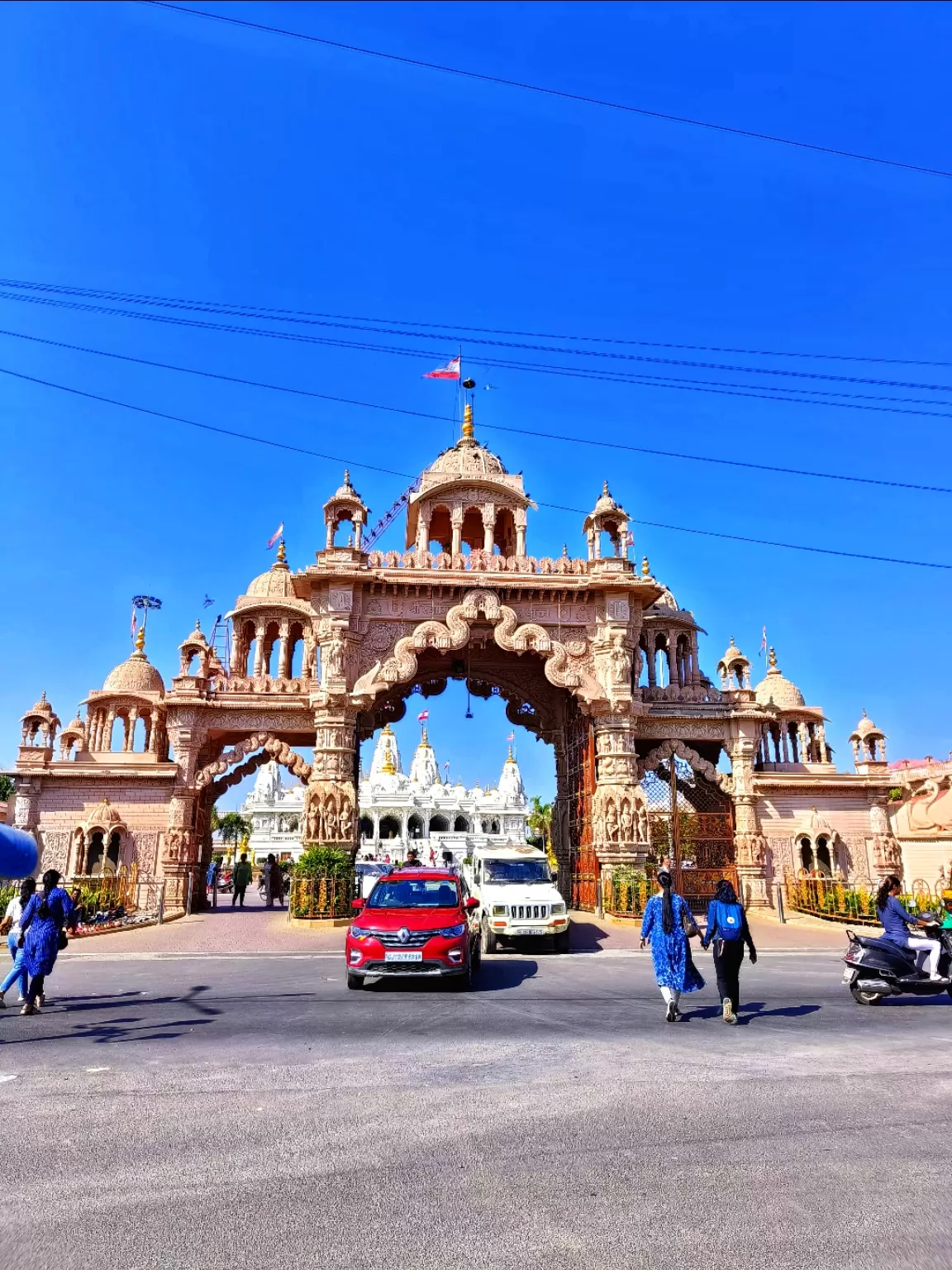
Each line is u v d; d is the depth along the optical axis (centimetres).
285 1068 783
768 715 3222
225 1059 821
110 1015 1070
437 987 1305
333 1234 444
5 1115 643
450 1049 863
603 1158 552
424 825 8288
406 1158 550
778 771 3603
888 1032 962
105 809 2969
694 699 3219
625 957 1752
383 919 1283
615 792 2683
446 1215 465
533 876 2039
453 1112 648
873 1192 496
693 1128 610
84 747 3666
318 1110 652
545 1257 419
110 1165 540
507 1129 609
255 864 5759
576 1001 1177
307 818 2514
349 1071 773
